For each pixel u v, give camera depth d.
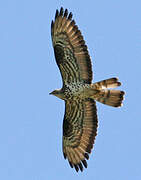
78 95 17.25
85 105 17.62
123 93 17.08
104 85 16.98
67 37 17.19
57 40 17.28
